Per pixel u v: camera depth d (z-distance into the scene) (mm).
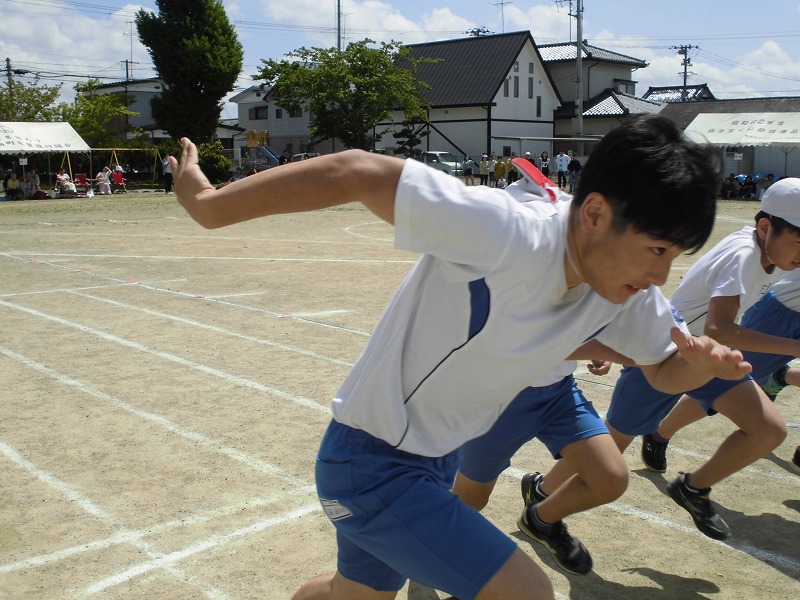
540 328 2021
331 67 43406
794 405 6152
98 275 12242
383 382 2113
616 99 53000
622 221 1796
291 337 8086
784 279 4367
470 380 2090
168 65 47344
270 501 4324
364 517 2137
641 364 2467
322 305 9820
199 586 3465
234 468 4766
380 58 43625
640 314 2338
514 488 4590
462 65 51156
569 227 1936
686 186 1733
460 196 1858
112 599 3352
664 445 4652
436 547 2006
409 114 44594
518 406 3186
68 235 18766
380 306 9750
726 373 2170
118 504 4270
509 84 50219
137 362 7109
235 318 9008
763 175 35969
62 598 3357
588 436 3143
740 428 3520
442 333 2031
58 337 8047
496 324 1972
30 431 5355
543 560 3758
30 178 34188
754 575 3629
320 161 1905
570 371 3240
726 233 18922
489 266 1889
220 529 3996
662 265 1859
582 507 3174
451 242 1867
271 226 21562
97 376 6664
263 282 11594
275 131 61250
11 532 3945
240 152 64062
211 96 48594
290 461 4879
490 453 3293
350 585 2334
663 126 1808
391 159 1898
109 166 47031
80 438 5234
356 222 22953
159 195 37719
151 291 10773
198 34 47312
